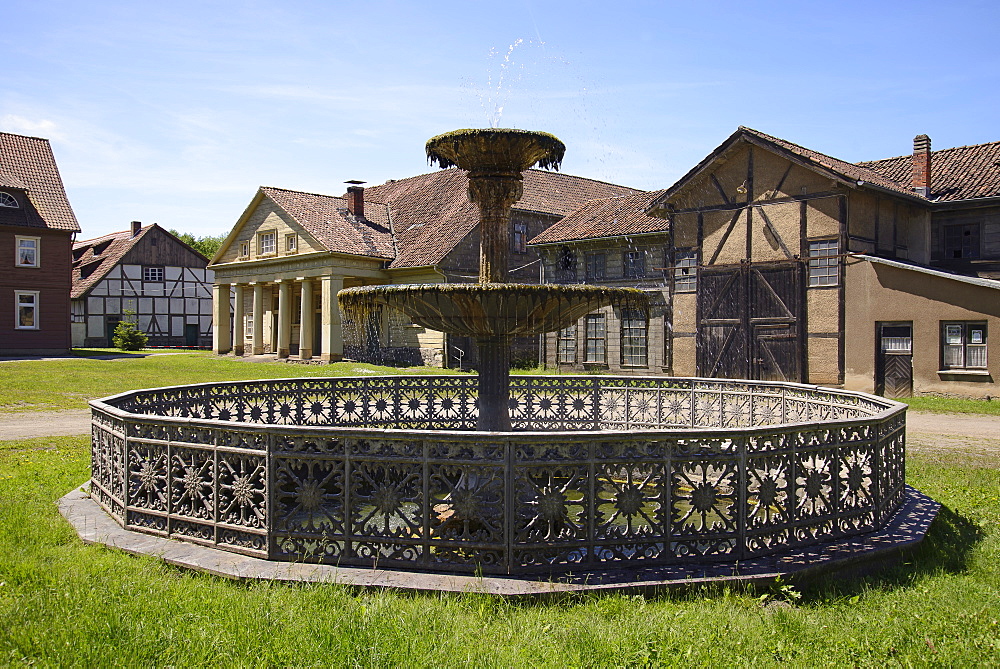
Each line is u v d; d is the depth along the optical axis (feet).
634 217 92.43
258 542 17.69
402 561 16.75
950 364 63.98
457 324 23.93
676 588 15.83
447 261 97.76
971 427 48.55
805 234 71.51
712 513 25.52
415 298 23.30
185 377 80.74
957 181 78.18
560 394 38.73
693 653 12.73
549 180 123.75
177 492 19.38
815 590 16.57
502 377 25.09
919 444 40.93
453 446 16.58
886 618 14.75
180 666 12.06
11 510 22.17
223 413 31.73
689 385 37.19
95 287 167.43
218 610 14.15
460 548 16.63
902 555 18.80
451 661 12.21
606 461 16.80
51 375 78.74
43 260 122.42
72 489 25.79
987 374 61.57
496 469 16.67
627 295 23.99
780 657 12.85
